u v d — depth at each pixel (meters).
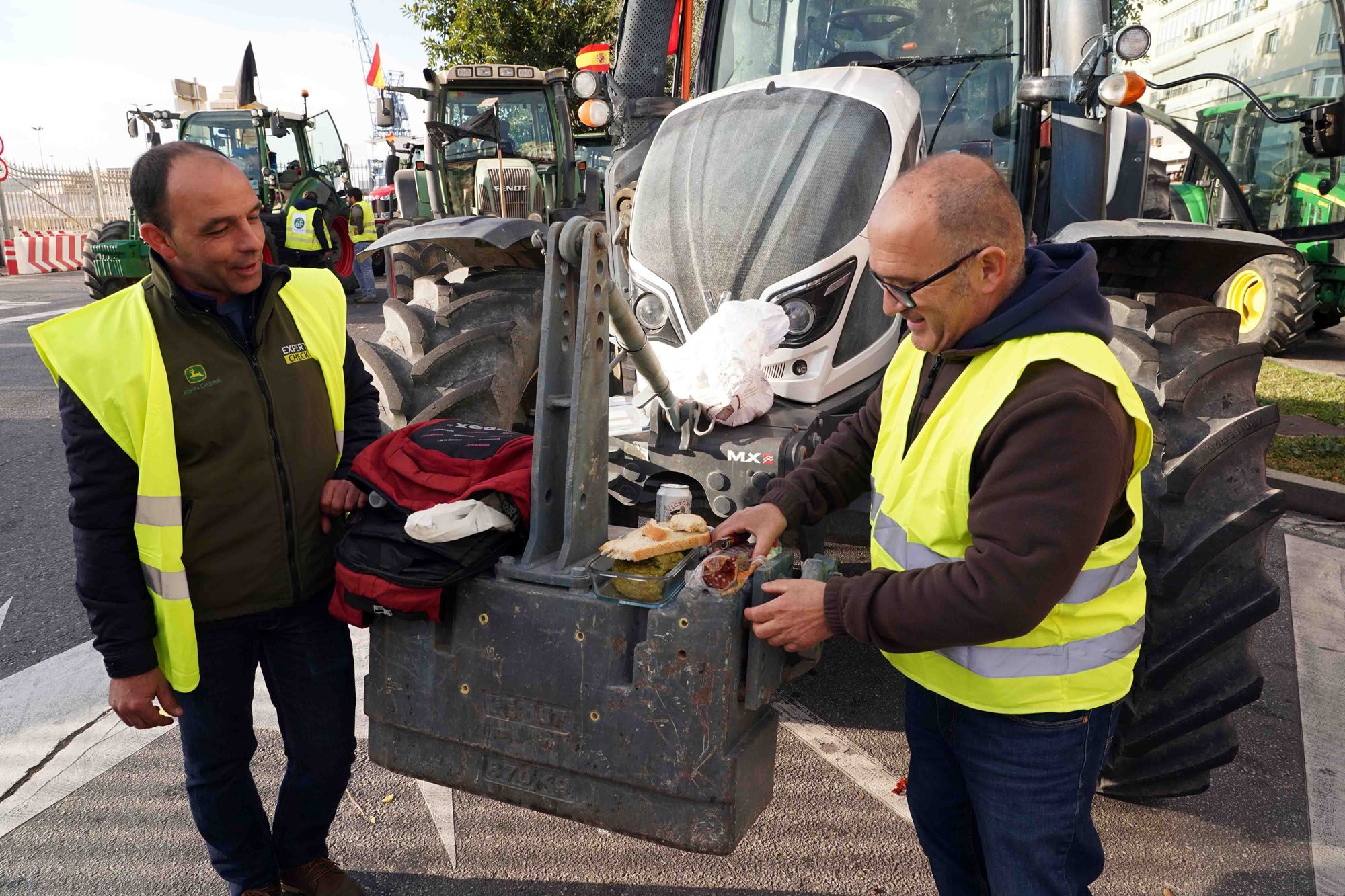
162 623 1.61
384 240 2.76
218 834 1.84
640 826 1.39
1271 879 2.10
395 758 1.59
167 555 1.57
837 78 2.70
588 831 2.29
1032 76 2.86
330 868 2.02
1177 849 2.20
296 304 1.77
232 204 1.51
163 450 1.54
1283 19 7.04
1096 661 1.34
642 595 1.33
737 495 2.28
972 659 1.35
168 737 2.70
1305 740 2.64
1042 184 3.16
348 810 2.36
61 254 16.08
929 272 1.24
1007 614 1.18
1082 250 1.33
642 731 1.35
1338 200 6.82
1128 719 2.13
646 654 1.33
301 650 1.82
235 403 1.63
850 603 1.27
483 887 2.09
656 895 2.06
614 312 1.67
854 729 2.73
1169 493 2.01
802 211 2.42
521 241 3.11
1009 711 1.34
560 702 1.41
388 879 2.11
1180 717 2.09
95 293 8.60
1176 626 2.07
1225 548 2.02
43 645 3.21
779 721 2.77
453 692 1.49
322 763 1.88
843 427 1.69
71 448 1.53
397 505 1.55
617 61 3.29
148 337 1.54
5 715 2.79
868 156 2.47
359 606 1.50
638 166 3.16
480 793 1.52
